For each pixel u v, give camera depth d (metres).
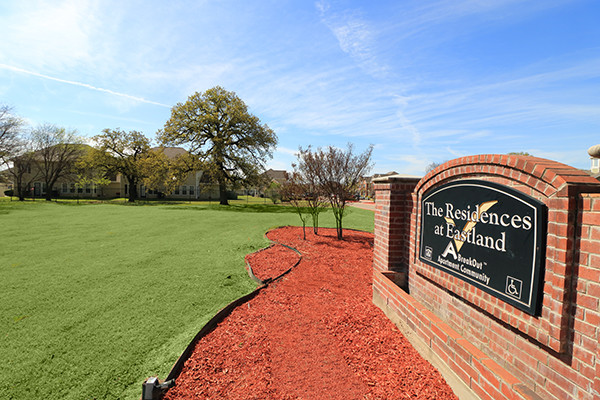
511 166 2.41
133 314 4.59
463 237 3.07
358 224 15.96
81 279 6.17
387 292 4.37
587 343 1.81
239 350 3.60
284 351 3.57
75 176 45.91
